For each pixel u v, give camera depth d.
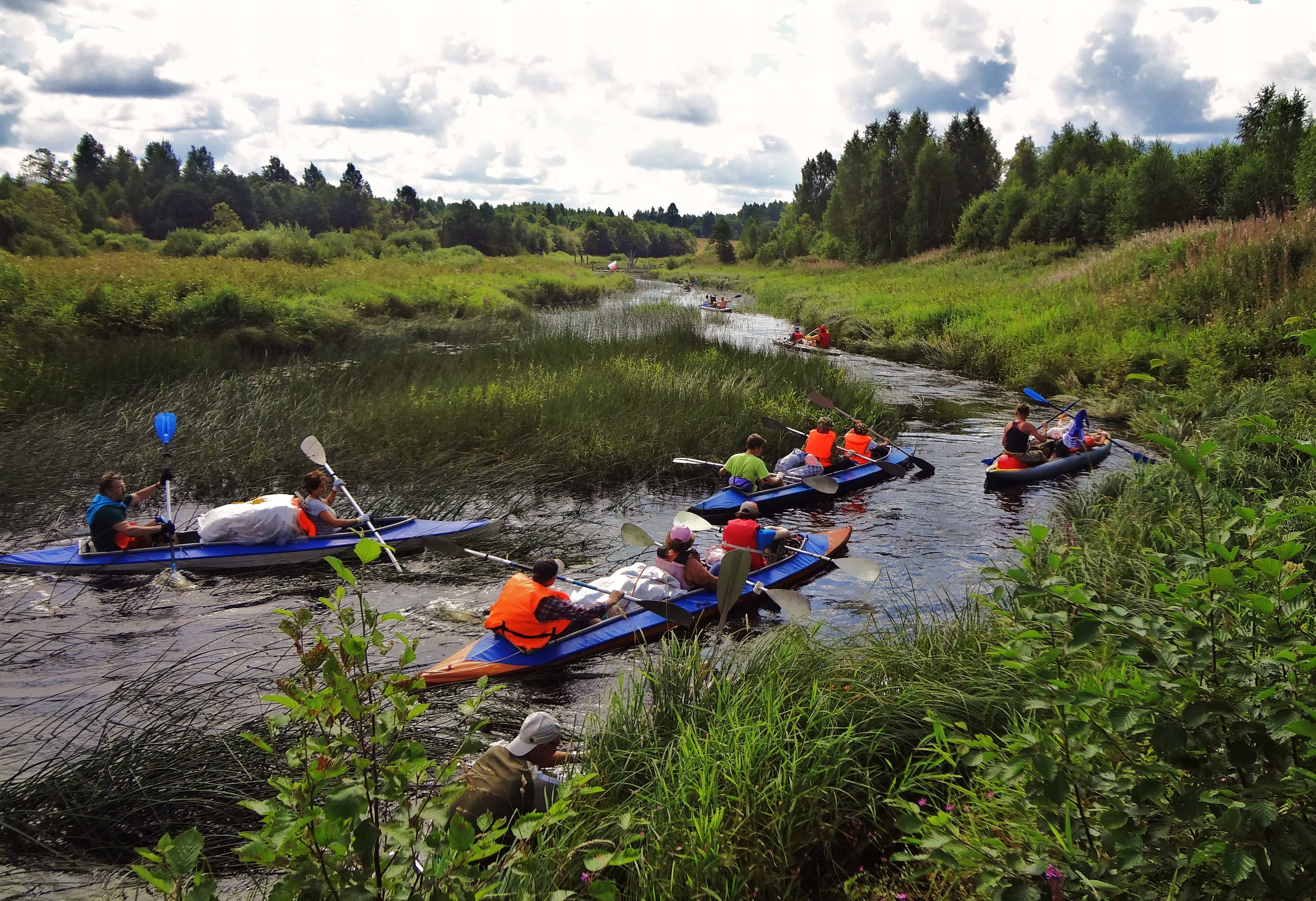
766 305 38.56
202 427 11.12
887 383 19.05
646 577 6.99
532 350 17.55
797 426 13.16
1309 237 18.97
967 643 5.20
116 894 3.61
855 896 3.39
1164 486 8.34
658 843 3.36
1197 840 2.38
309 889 2.08
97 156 125.94
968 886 3.18
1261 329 15.43
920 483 11.20
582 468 10.77
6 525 8.39
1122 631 2.47
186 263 26.80
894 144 66.12
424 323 23.58
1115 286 22.72
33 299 17.67
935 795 3.76
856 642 5.73
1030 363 18.80
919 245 54.91
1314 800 2.26
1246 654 2.40
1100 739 2.55
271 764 4.43
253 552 7.68
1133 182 33.12
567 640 6.14
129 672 5.63
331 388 13.52
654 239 157.38
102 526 7.51
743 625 6.72
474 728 2.54
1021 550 2.77
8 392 11.77
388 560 8.02
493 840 2.23
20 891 3.59
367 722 2.55
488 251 90.19
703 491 10.70
